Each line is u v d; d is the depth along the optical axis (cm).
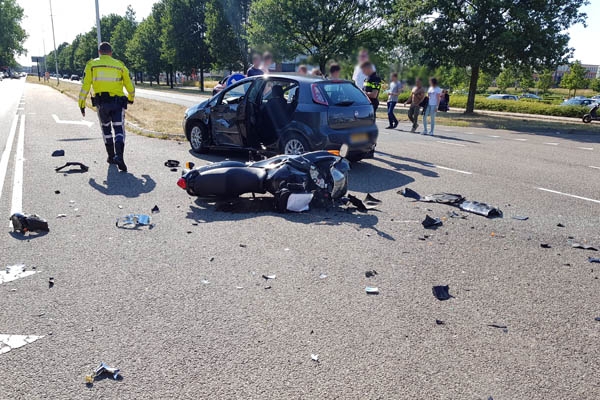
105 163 878
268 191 621
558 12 2627
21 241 483
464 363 298
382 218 589
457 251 486
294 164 605
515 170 934
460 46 2777
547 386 278
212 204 632
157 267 429
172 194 677
